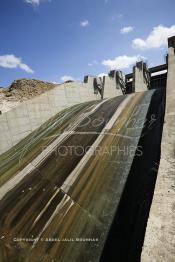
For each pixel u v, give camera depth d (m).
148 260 4.93
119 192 10.01
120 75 39.66
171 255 4.90
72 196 10.84
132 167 11.09
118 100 21.83
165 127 9.59
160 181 7.11
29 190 12.32
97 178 11.39
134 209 8.84
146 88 37.59
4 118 19.50
